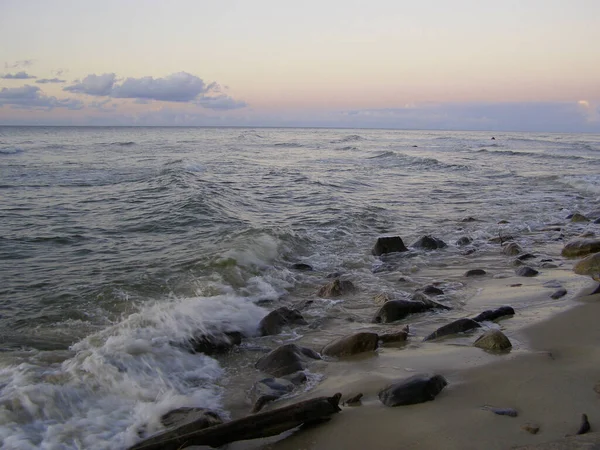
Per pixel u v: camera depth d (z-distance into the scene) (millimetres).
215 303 6781
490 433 3617
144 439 3752
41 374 4754
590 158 34688
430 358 5141
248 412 4367
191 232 12227
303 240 11297
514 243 10477
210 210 14586
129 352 5242
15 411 4113
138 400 4492
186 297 7449
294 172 26766
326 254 10461
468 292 7699
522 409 3934
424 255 10289
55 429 3965
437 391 4273
